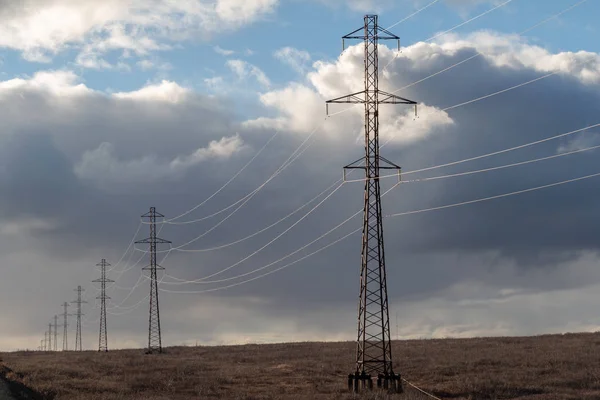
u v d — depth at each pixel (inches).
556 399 2481.5
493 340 5620.1
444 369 3467.0
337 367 3843.5
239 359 4672.7
